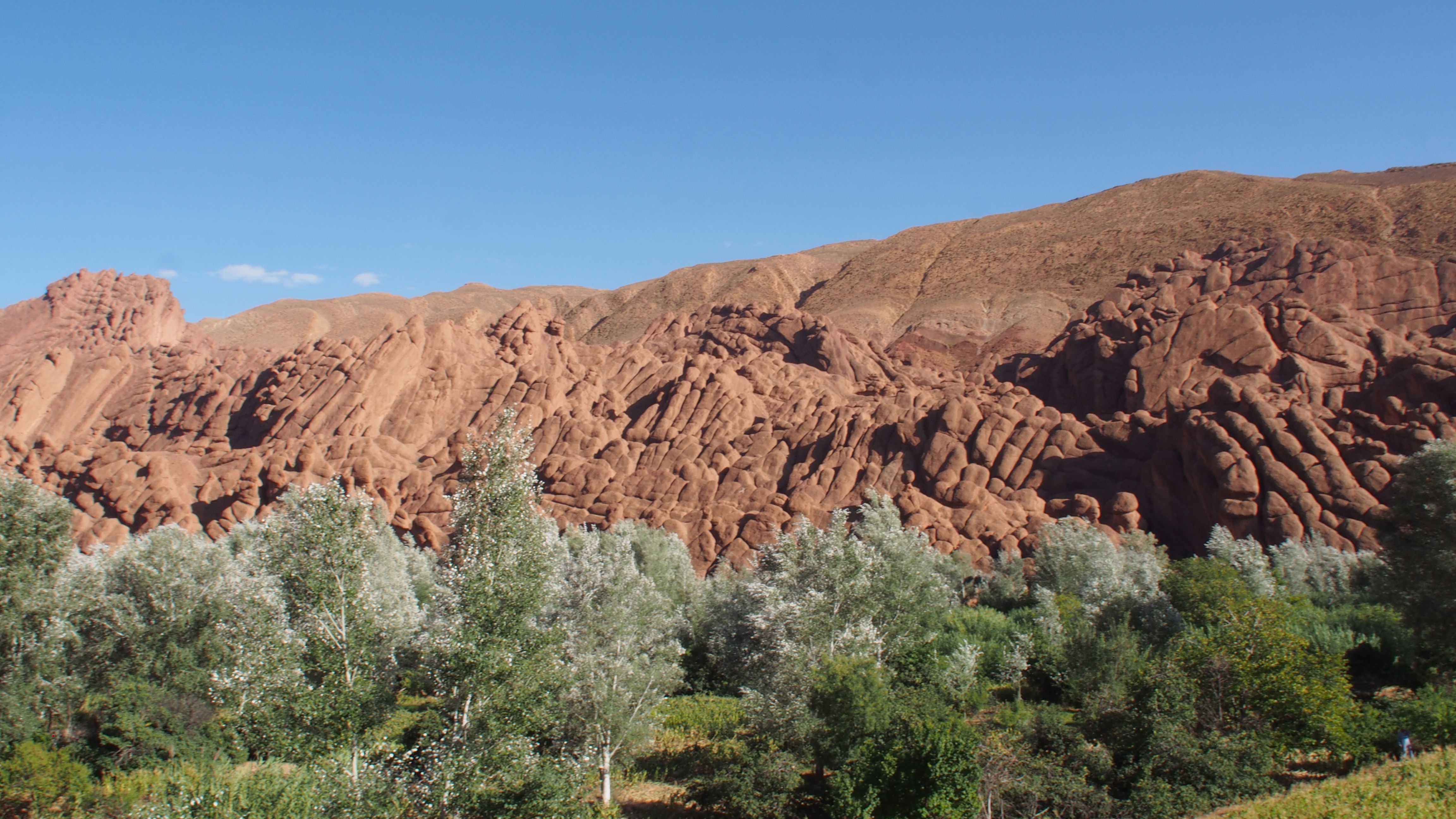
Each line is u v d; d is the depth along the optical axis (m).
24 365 122.44
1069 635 33.72
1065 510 70.19
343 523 25.39
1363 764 25.11
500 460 25.50
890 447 81.19
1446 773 22.16
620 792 30.50
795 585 35.56
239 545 56.31
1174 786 23.48
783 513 75.25
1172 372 82.19
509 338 112.19
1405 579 36.56
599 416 98.75
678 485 82.94
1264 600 29.88
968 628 45.03
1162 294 98.38
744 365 106.00
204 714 33.69
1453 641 35.06
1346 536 59.50
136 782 29.59
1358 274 91.25
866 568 35.66
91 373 121.38
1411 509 36.81
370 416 98.31
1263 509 63.66
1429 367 68.12
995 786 23.16
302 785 22.78
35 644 33.50
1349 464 63.94
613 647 30.34
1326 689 26.52
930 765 23.25
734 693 44.62
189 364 121.88
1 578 32.53
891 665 34.25
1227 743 24.39
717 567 71.56
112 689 35.44
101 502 88.31
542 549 25.52
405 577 50.53
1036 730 26.59
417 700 41.66
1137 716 25.41
